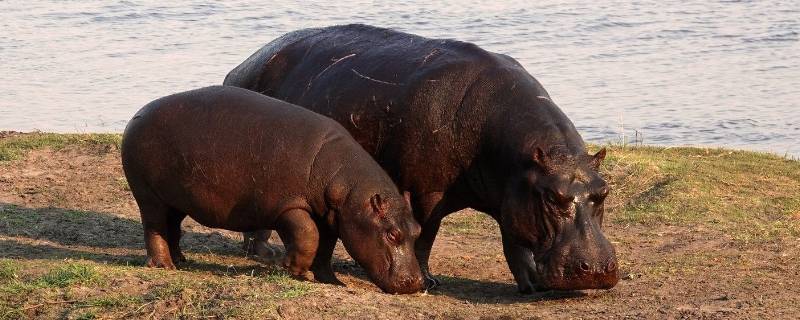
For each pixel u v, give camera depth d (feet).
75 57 406.41
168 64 392.27
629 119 302.04
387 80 118.11
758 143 269.44
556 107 114.11
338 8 552.00
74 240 138.10
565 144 108.47
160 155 110.42
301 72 127.34
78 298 100.17
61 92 333.01
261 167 106.93
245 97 111.34
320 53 127.03
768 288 112.57
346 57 123.95
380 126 117.60
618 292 112.06
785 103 325.01
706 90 349.41
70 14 524.93
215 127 108.88
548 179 105.50
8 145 185.88
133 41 449.48
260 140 107.45
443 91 114.83
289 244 107.45
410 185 116.67
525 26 499.92
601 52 433.48
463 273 128.57
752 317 98.63
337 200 106.11
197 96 112.06
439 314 98.02
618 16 529.04
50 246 132.05
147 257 116.26
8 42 440.45
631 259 131.85
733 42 456.04
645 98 336.49
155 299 98.78
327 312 96.12
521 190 108.06
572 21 512.63
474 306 103.24
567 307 103.91
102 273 105.91
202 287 101.30
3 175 170.71
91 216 151.02
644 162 175.32
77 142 188.14
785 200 162.91
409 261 106.73
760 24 501.15
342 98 120.26
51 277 104.37
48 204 158.40
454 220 157.17
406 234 106.73
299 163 106.52
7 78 357.61
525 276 115.03
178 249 120.06
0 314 97.66
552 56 423.64
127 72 373.61
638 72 386.73
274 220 107.96
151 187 112.68
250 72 133.80
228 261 127.95
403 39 123.95
